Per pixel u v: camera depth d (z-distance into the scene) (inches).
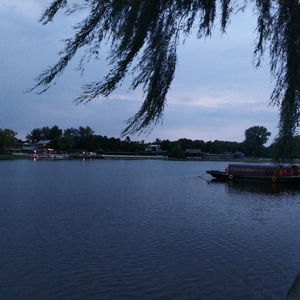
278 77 185.0
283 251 604.1
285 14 179.8
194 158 6456.7
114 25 165.6
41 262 547.2
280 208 1070.4
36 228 767.7
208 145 7465.6
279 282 471.5
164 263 545.3
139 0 165.6
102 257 570.9
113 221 844.6
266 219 883.4
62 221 842.8
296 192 1518.2
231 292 443.2
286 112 177.9
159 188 1649.9
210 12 175.8
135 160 6043.3
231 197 1334.9
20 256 574.9
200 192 1498.5
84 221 843.4
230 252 600.4
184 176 2460.6
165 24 173.2
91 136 7278.5
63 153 6619.1
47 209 1010.7
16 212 958.4
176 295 436.8
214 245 642.8
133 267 529.3
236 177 2016.5
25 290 450.6
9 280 480.4
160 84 171.8
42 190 1497.3
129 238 688.4
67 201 1177.4
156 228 773.3
